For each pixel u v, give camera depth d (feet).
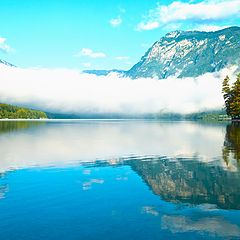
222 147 206.08
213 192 93.86
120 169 134.10
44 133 383.45
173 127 556.51
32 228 67.62
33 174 123.13
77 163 149.38
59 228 67.62
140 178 115.03
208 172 123.03
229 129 425.28
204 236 63.52
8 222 70.95
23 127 563.07
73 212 77.25
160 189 98.53
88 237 63.21
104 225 69.00
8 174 123.03
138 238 62.64
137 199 87.81
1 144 236.43
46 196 91.20
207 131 391.86
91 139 286.05
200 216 73.92
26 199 88.02
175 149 201.57
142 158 164.86
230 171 124.36
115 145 229.66
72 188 100.37
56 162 151.64
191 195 91.09
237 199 86.53
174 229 66.69
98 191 96.63
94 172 127.44
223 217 73.31
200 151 188.24
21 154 179.32
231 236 63.57
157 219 72.33
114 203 84.33
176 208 79.71
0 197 90.27
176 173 122.83
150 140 271.49
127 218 72.95
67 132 407.85
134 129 489.67
